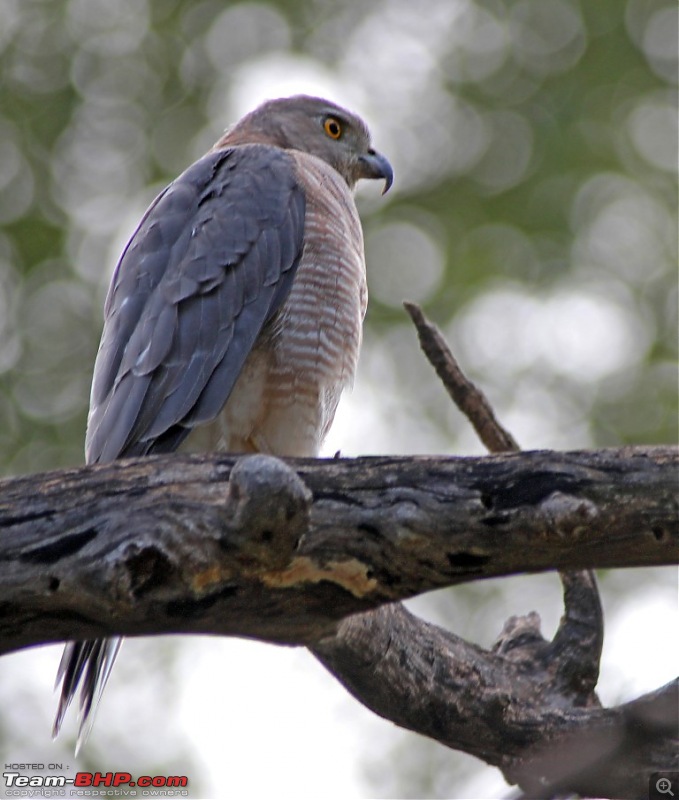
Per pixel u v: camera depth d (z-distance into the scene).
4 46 17.70
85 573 5.91
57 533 5.97
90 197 16.83
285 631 6.47
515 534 6.12
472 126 17.55
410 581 6.29
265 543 5.90
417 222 16.98
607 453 6.20
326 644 7.52
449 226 16.86
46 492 6.10
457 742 8.23
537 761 7.93
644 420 15.27
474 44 18.17
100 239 16.53
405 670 7.92
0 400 15.49
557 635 8.52
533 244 16.62
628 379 15.60
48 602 5.98
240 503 5.79
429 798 12.35
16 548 5.96
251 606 6.23
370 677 7.89
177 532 5.94
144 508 6.00
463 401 9.12
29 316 16.02
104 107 17.36
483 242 16.67
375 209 17.06
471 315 16.09
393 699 8.04
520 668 8.36
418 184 17.27
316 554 6.14
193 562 5.96
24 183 16.84
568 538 6.11
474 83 17.91
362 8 18.33
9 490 6.12
